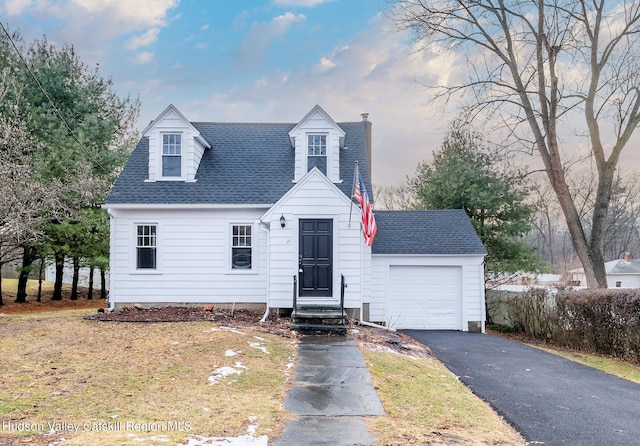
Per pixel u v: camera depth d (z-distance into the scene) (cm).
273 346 938
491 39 1975
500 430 561
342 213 1313
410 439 495
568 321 1419
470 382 817
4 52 1931
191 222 1443
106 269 2267
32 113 1888
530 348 1196
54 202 1612
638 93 1744
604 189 1831
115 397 607
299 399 623
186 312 1348
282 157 1609
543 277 3862
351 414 570
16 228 1400
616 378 901
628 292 1184
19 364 777
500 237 2019
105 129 2123
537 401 707
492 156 2066
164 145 1501
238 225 1453
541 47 1853
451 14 1941
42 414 538
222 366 762
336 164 1502
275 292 1305
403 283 1502
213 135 1695
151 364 774
